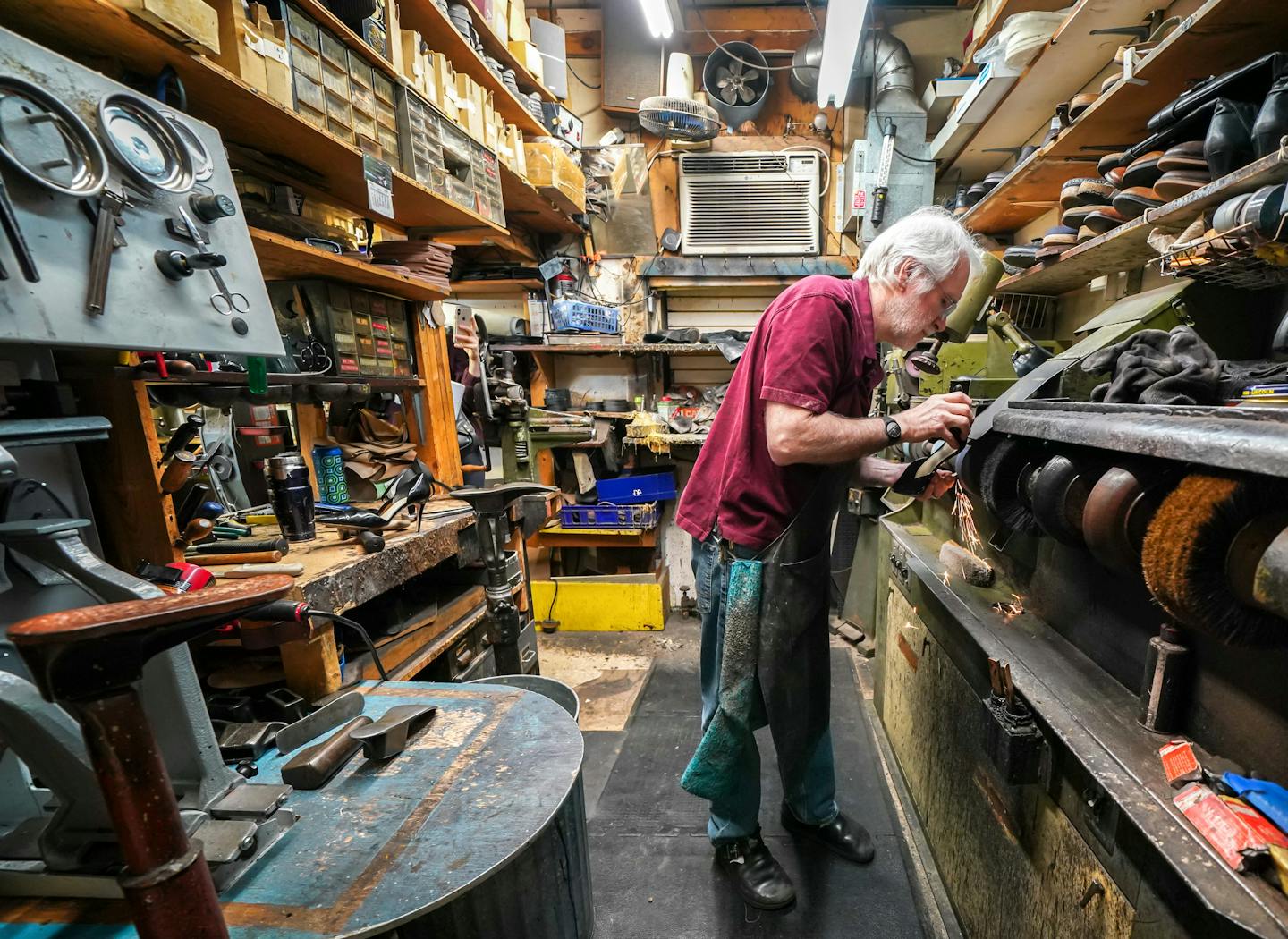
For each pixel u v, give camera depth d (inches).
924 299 44.2
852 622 103.7
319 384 52.9
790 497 44.1
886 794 64.0
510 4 84.9
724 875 54.6
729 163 109.8
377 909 21.0
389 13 56.6
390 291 66.8
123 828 15.8
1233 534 20.4
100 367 37.6
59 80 25.7
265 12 42.2
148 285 28.1
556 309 106.2
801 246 111.3
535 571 122.3
